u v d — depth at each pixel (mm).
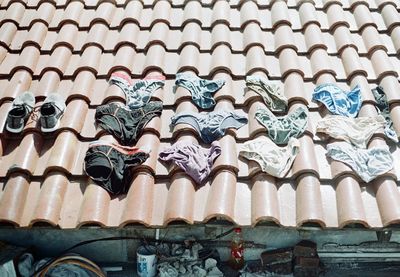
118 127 5254
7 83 5844
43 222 4461
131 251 5172
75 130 5207
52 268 4793
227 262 5207
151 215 4566
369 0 7117
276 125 5262
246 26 6633
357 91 5676
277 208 4598
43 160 5008
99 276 4863
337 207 4637
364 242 5129
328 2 7004
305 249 4957
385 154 4965
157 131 5277
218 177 4809
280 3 6934
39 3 6934
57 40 6316
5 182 4816
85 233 5020
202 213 4578
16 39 6418
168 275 4887
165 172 4914
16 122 5145
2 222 4434
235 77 5996
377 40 6395
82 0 6988
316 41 6340
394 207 4504
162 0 6996
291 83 5816
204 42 6457
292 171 4898
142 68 6086
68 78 5949
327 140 5246
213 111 5488
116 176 4738
